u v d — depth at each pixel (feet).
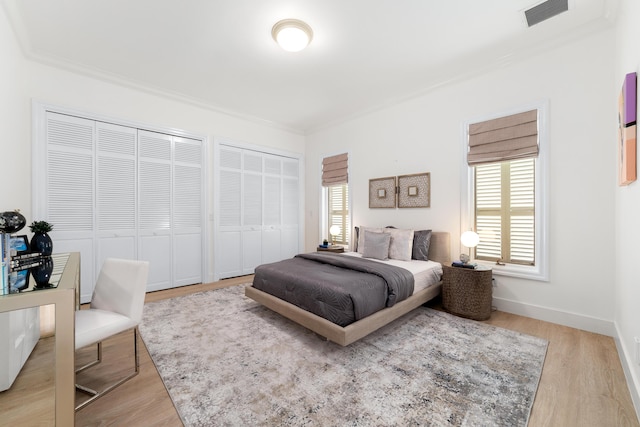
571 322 8.18
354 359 6.38
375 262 9.65
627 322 5.98
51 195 9.64
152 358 6.38
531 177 9.29
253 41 8.48
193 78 10.82
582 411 4.71
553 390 5.28
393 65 9.85
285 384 5.43
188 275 13.04
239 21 7.58
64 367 3.93
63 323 3.94
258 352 6.68
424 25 7.79
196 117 13.29
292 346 6.99
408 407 4.79
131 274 5.76
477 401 4.95
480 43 8.60
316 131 17.12
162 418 4.54
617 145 7.13
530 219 9.32
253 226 15.53
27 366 5.90
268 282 9.11
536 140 8.80
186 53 9.13
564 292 8.34
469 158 10.37
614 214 7.53
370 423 4.42
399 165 12.70
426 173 11.64
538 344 7.09
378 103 13.17
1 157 7.24
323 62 9.68
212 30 7.97
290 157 17.35
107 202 10.85
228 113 14.25
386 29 7.94
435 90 11.40
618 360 6.32
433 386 5.38
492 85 9.80
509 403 4.89
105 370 5.89
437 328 8.12
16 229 4.65
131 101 11.39
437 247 10.92
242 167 15.06
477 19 7.56
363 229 13.14
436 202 11.37
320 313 7.09
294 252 17.56
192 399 4.98
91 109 10.41
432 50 8.97
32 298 3.79
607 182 7.64
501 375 5.74
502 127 9.53
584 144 7.98
